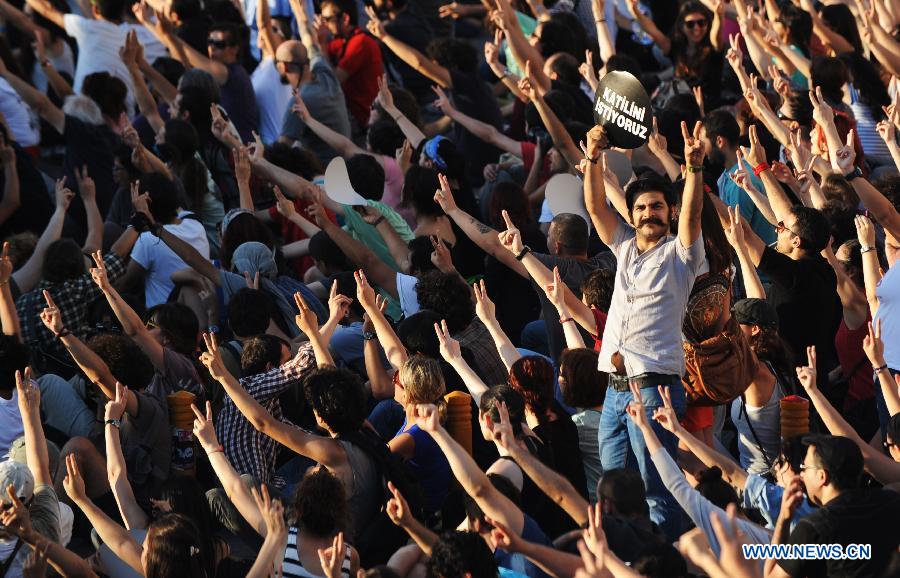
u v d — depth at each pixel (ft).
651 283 45.24
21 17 99.96
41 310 61.87
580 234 59.52
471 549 37.91
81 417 57.21
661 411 42.96
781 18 86.28
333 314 52.60
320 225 62.69
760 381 51.01
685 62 88.94
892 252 55.52
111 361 53.11
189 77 78.79
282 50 87.04
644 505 41.91
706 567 37.88
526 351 54.80
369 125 88.58
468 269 65.16
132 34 82.48
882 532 39.11
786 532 37.88
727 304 47.03
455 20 118.73
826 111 61.31
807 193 61.05
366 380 59.26
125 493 46.91
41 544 43.57
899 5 85.61
